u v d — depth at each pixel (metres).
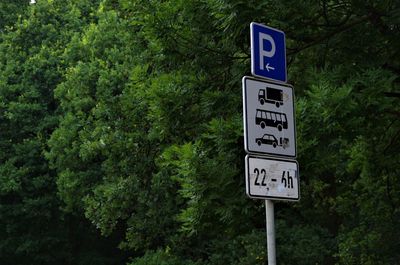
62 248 25.00
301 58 7.53
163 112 7.46
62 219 23.33
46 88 23.17
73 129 19.61
